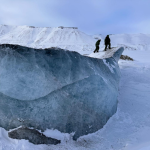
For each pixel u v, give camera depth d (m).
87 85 3.51
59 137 2.99
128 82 7.08
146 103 4.84
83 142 3.11
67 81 3.22
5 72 2.82
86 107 3.43
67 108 3.20
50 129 3.03
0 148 2.57
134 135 3.17
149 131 3.24
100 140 3.17
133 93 5.71
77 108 3.31
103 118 3.71
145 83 6.90
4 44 2.82
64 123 3.13
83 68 3.54
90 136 3.31
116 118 4.06
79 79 3.40
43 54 3.02
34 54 2.93
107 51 7.96
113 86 4.41
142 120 3.86
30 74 2.88
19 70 2.83
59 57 3.19
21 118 2.91
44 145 2.83
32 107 2.93
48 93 3.03
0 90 2.86
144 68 9.66
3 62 2.80
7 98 2.91
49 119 3.03
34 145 2.78
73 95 3.28
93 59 4.17
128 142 2.90
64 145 2.93
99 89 3.72
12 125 2.95
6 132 2.94
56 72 3.11
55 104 3.09
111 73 4.91
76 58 3.49
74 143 3.04
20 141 2.76
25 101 2.91
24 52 2.85
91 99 3.54
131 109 4.53
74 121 3.23
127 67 9.90
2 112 2.96
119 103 4.94
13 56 2.81
